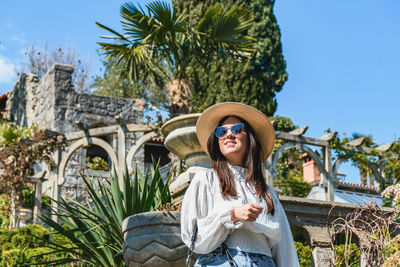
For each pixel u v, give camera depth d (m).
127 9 11.50
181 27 11.75
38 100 19.98
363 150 11.52
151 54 11.59
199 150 5.75
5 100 25.08
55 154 11.18
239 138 2.81
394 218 4.74
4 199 12.57
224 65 23.61
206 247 2.53
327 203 4.83
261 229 2.56
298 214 4.77
